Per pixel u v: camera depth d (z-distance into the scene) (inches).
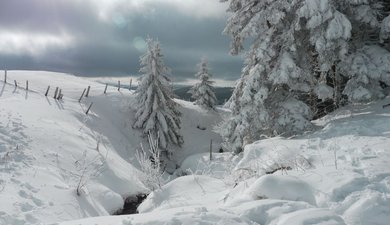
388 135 347.6
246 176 342.3
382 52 530.6
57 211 396.5
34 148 575.2
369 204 196.1
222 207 229.1
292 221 180.9
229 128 678.5
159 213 215.6
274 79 538.6
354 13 533.6
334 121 481.1
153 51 1204.5
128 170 745.0
